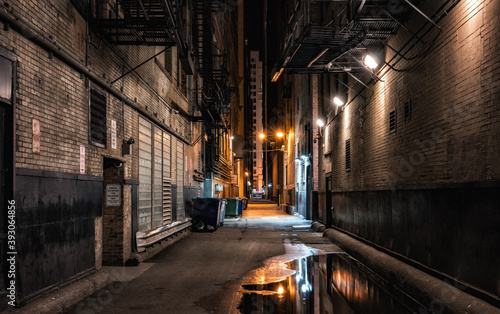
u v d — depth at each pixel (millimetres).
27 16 5719
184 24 13469
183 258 11469
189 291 7555
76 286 6887
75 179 7230
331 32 9367
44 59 6234
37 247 5812
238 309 6395
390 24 9164
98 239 8398
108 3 8727
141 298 7000
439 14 7234
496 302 5363
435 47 7445
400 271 8320
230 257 11750
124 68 10297
